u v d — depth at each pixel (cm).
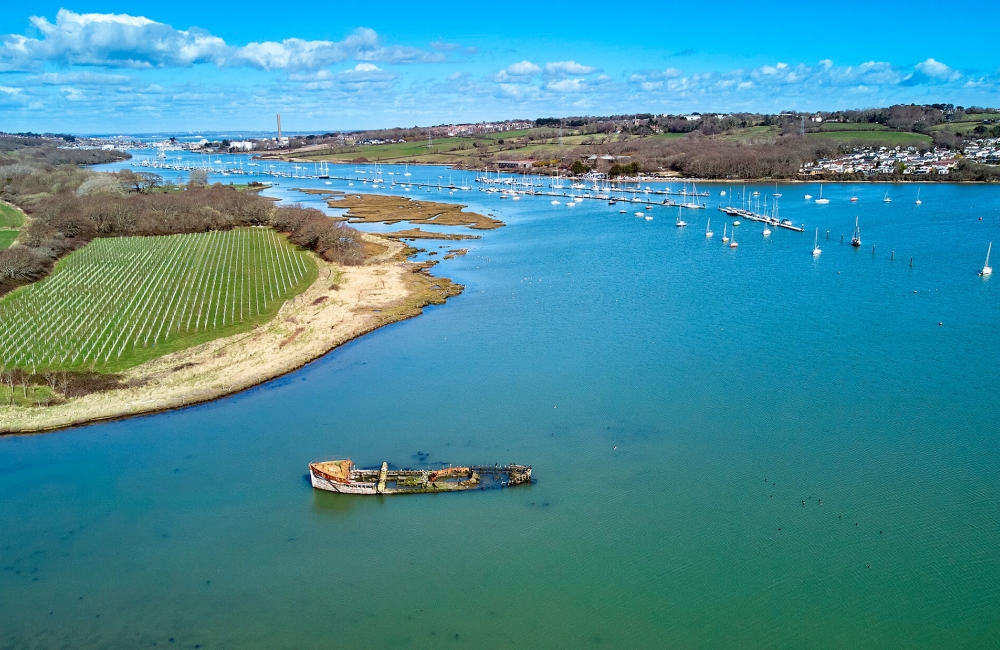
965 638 5472
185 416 9362
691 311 13488
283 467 8094
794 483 7494
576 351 11462
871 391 9581
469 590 6116
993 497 7144
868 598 5894
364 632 5694
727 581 6144
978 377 9906
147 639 5659
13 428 8906
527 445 8450
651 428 8762
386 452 8375
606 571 6300
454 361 11188
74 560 6581
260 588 6200
